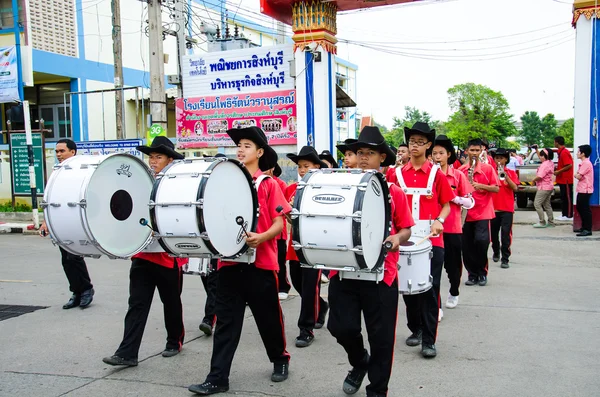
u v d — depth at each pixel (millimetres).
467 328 6012
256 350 5543
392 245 3861
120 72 15789
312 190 3861
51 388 4590
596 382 4473
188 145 14586
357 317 4051
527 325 6055
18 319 6730
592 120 11945
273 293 4551
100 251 4750
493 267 9227
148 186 5211
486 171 7734
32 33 18188
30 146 14805
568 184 14062
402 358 5164
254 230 4492
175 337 5387
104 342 5840
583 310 6574
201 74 14266
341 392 4434
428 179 5473
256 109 13750
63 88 20625
